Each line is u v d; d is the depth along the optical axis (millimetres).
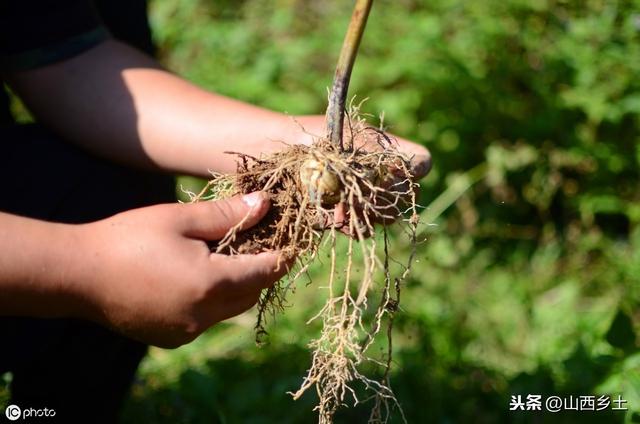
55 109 918
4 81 950
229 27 1928
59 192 881
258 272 766
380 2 1816
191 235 761
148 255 740
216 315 771
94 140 913
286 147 845
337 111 803
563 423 1010
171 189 984
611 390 985
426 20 1687
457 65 1605
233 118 894
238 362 1218
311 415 1114
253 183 810
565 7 1713
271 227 791
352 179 776
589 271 1462
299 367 1213
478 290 1427
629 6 1688
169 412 1114
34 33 910
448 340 1250
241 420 1106
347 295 770
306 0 1967
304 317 1313
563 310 1336
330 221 790
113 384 965
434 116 1611
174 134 896
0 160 889
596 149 1553
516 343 1299
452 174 1592
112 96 910
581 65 1623
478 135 1619
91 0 943
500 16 1716
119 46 941
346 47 793
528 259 1506
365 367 1184
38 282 725
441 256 1481
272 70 1741
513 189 1595
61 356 924
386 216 774
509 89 1669
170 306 750
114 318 758
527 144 1583
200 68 1820
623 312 1026
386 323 1281
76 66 919
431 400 1126
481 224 1561
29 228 730
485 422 1097
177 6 2000
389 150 816
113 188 907
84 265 734
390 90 1660
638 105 1542
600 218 1585
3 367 859
